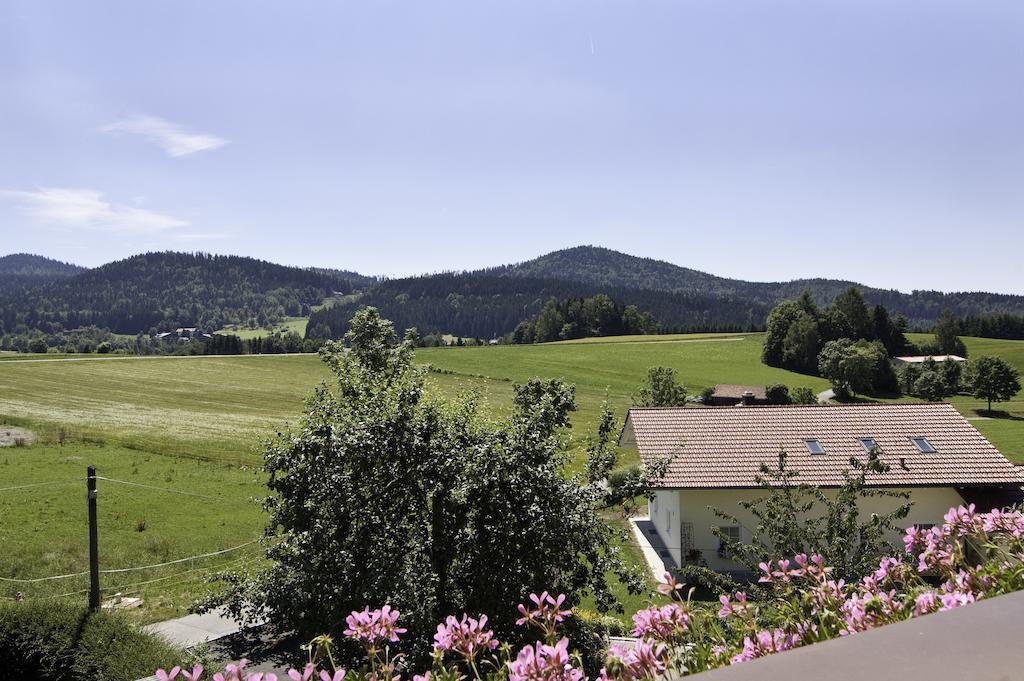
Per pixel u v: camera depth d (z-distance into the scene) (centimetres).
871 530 660
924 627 137
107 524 2900
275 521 1231
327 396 1397
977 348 14338
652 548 2791
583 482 1300
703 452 2769
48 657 1195
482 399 1364
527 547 1144
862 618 264
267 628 1564
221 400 7562
